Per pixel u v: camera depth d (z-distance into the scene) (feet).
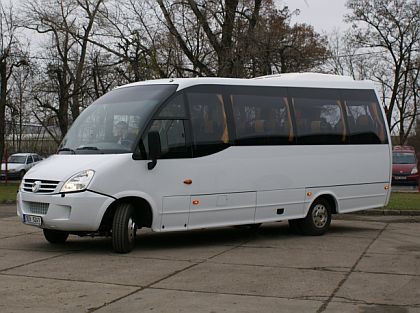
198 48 84.17
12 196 76.02
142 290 23.95
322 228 41.01
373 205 43.34
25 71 125.39
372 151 43.21
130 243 32.83
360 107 43.14
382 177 43.75
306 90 40.52
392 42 157.48
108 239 39.01
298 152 39.32
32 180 32.55
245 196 36.68
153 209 32.89
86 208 30.86
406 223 49.32
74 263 29.76
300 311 20.85
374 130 43.60
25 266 28.96
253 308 21.22
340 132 41.65
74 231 31.73
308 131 40.04
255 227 45.44
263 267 28.86
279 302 22.09
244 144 36.81
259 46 84.69
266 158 37.73
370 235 41.11
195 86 35.50
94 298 22.65
